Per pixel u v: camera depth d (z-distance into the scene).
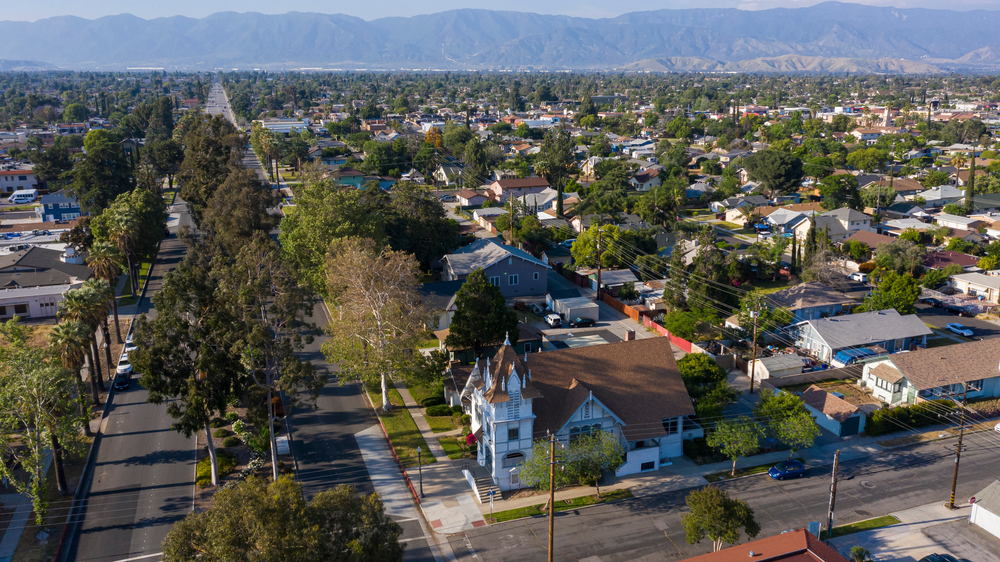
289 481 33.19
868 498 51.22
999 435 60.84
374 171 198.62
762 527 47.53
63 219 147.12
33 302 91.19
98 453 57.44
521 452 52.91
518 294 99.25
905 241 110.31
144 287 103.31
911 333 79.19
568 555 44.66
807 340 80.25
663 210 134.00
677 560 44.03
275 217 105.25
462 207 162.38
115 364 74.81
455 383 65.50
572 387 54.56
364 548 33.00
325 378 54.06
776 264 108.19
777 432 57.69
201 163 123.62
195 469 55.09
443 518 48.91
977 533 46.59
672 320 83.31
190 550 31.58
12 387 46.53
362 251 69.19
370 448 58.69
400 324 62.66
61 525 47.84
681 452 57.75
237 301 51.00
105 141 195.88
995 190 160.62
